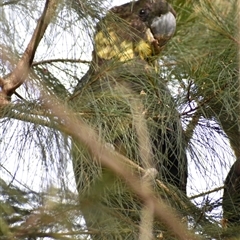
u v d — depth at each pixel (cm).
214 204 786
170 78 800
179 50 797
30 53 698
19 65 695
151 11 978
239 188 844
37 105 687
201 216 752
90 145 663
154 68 815
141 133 735
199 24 795
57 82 744
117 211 693
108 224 658
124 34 886
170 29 969
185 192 820
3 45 684
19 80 698
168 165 842
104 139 701
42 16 695
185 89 798
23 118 682
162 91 780
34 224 593
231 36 771
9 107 688
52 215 591
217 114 812
